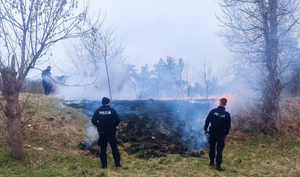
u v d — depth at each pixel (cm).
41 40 520
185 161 593
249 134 787
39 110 777
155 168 539
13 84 505
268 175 502
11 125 517
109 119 526
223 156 632
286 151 650
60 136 656
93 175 474
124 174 488
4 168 481
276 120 785
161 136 723
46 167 509
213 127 545
